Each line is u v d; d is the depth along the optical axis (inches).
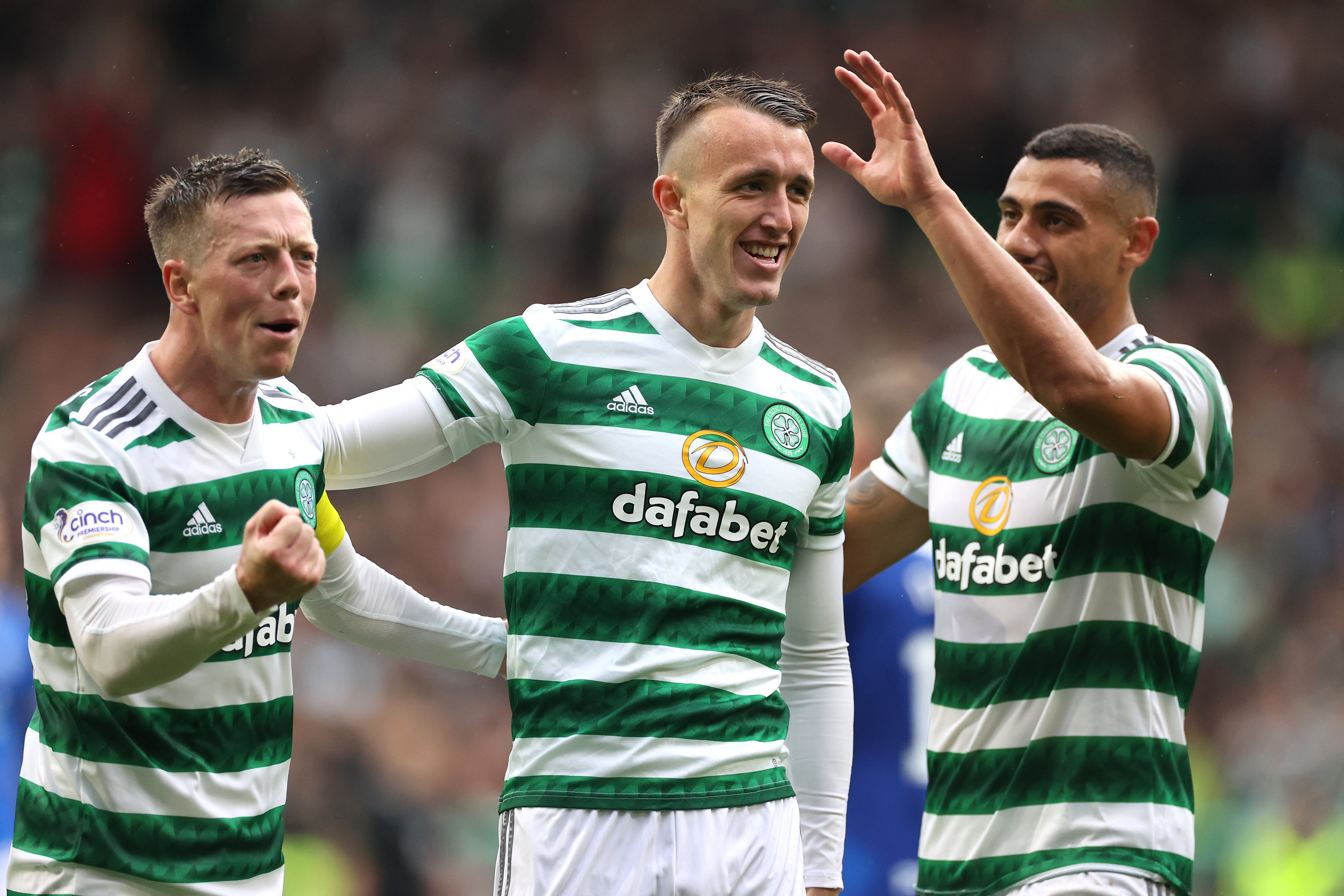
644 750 447.2
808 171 465.7
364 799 1252.5
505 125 1973.4
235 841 439.5
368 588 496.1
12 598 877.2
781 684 513.7
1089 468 516.7
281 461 447.8
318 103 2005.4
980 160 1995.6
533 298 1836.9
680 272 476.1
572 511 459.8
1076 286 536.1
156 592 425.4
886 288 1784.0
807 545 506.9
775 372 491.2
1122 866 492.7
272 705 449.1
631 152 1964.8
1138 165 534.6
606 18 2064.5
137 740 425.1
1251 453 1718.8
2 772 834.2
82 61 1982.0
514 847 454.6
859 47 2059.5
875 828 673.6
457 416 463.8
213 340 421.1
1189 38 2018.9
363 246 1867.6
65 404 429.1
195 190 419.2
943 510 551.5
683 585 456.8
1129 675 507.5
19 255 1852.9
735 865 451.2
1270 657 1547.7
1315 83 2014.0
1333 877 1310.3
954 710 536.1
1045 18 2044.8
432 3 2074.3
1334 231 1884.8
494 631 521.0
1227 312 1792.6
